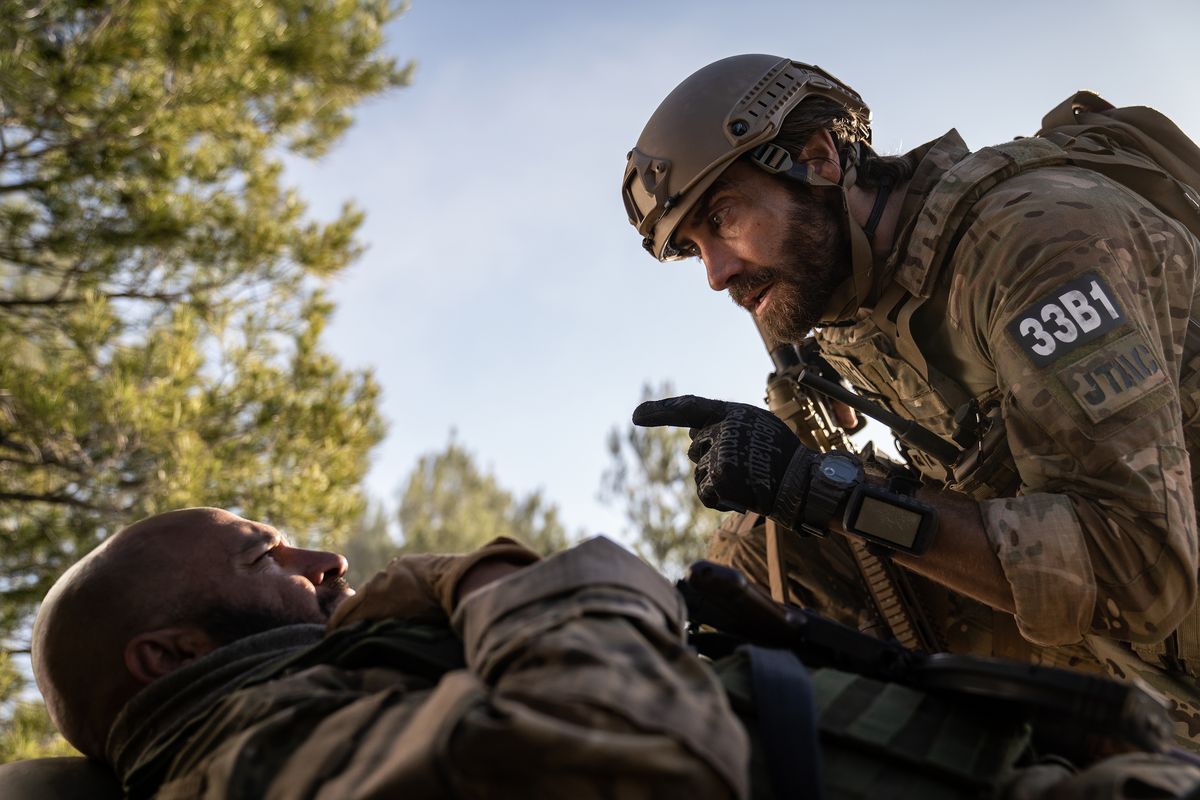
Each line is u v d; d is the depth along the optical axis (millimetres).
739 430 1708
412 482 30906
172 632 1266
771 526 2062
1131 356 1579
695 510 9859
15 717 5129
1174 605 1532
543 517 17844
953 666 1064
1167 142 1900
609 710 840
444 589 1155
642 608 979
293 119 7043
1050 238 1640
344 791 883
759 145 1924
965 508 1615
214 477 5383
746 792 868
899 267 1833
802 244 1922
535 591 1009
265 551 1342
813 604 2098
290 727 996
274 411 5699
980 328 1720
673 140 1977
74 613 1275
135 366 5512
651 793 817
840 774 996
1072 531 1532
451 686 911
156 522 1334
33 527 5473
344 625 1228
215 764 1000
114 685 1267
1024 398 1615
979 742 1031
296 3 6793
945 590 1924
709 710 874
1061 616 1523
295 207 6699
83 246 5832
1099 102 1955
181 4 5945
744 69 1991
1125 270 1637
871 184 1938
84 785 1307
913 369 1901
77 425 5199
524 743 817
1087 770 960
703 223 1991
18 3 5465
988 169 1760
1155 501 1520
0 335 5930
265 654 1233
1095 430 1557
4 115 5656
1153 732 964
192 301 6141
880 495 1608
